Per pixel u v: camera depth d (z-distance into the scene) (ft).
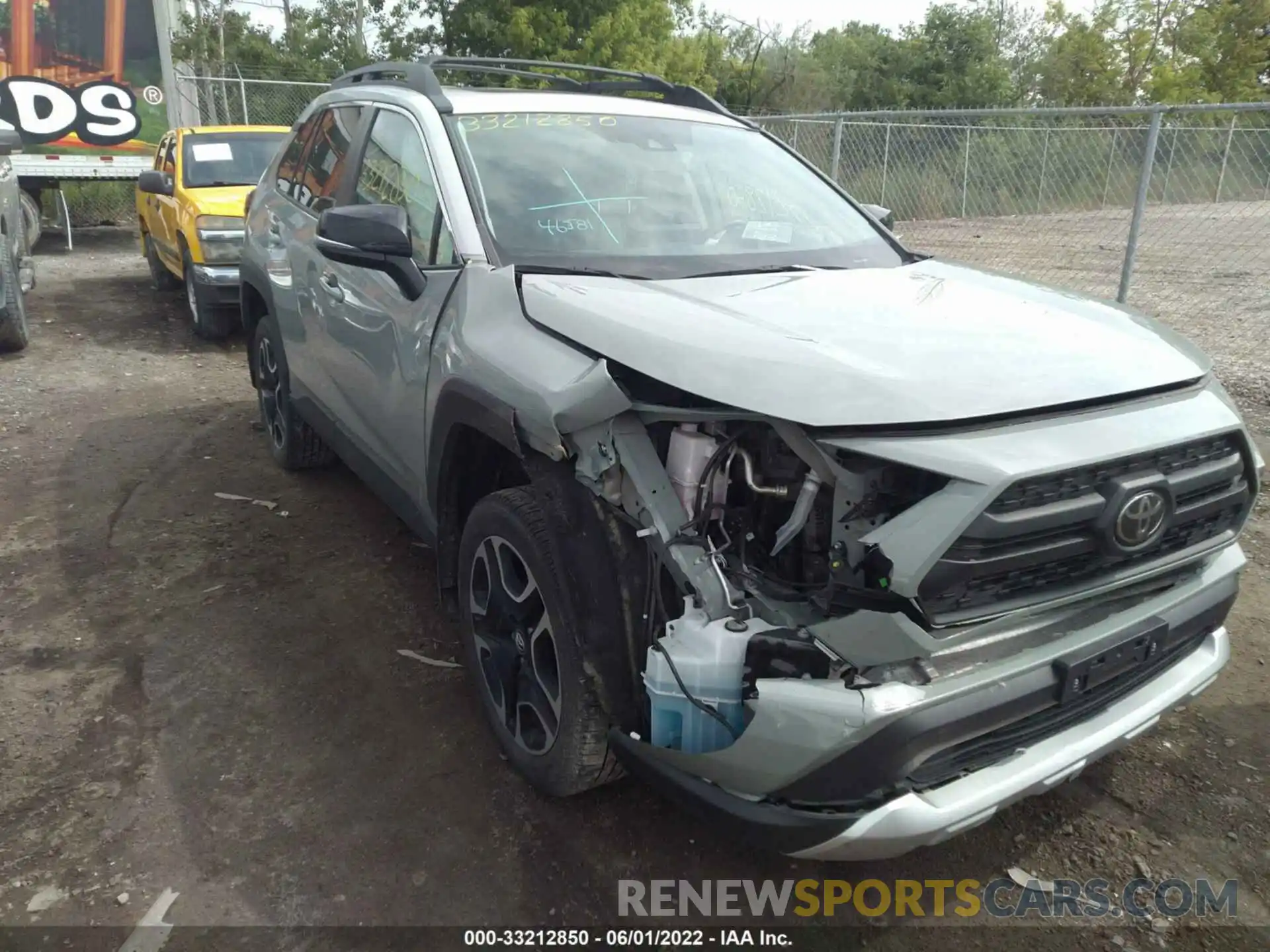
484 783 9.55
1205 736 10.52
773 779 6.74
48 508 15.92
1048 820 9.28
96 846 8.63
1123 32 119.65
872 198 39.68
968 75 111.24
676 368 7.23
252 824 8.95
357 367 12.32
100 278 39.11
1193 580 8.26
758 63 101.65
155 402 22.04
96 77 41.29
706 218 11.16
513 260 9.77
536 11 71.20
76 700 10.73
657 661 6.95
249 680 11.19
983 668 6.86
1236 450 7.87
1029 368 7.30
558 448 7.75
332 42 81.41
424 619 12.64
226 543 14.74
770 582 7.10
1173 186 34.47
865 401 6.65
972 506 6.23
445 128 11.09
